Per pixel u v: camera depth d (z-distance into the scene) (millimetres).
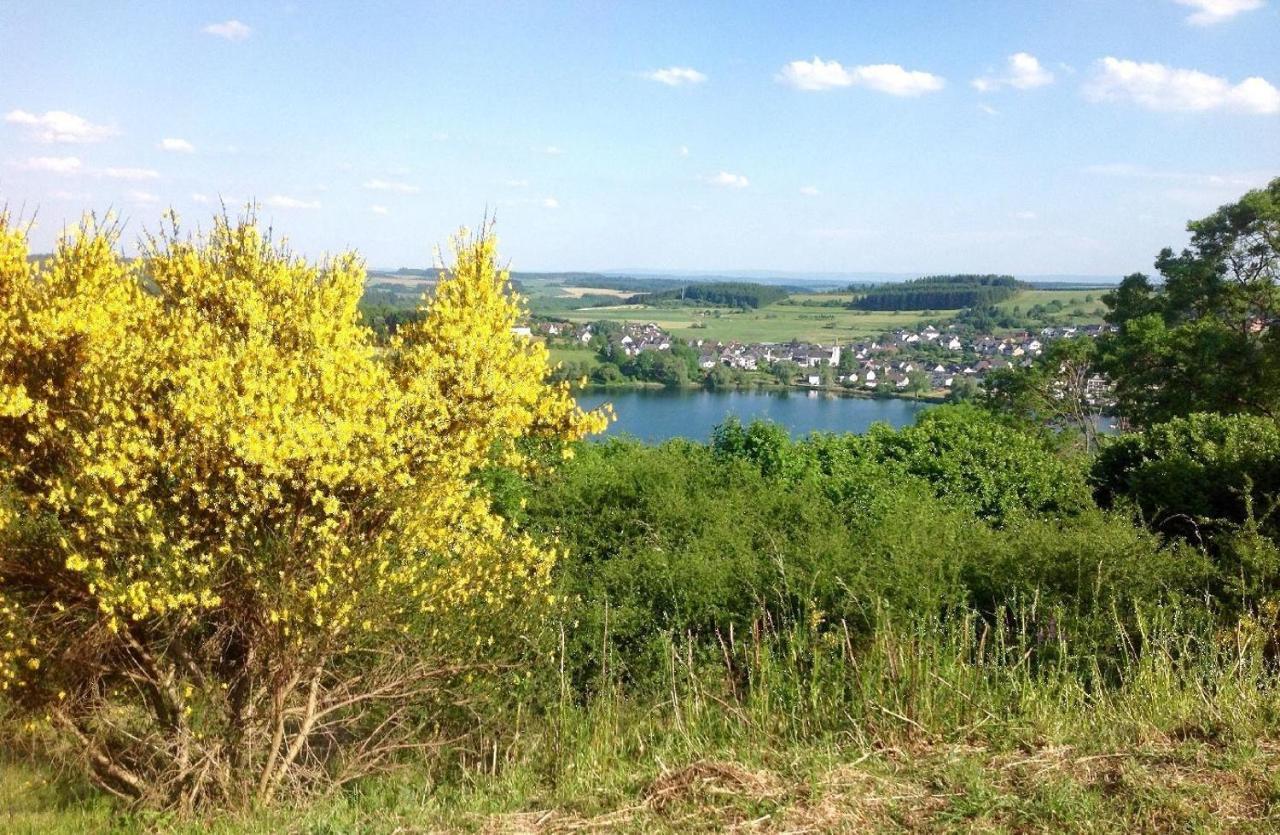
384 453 5949
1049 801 3717
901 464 14859
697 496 11289
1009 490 13922
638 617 7738
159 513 5473
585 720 5758
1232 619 6652
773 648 6691
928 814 3775
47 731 6227
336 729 6688
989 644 6836
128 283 6719
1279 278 25344
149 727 6062
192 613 5617
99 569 5219
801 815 3834
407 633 6027
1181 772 3945
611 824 3908
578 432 8219
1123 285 28938
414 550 6223
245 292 6594
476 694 6355
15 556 5504
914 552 8266
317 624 5422
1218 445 12938
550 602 7031
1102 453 15953
